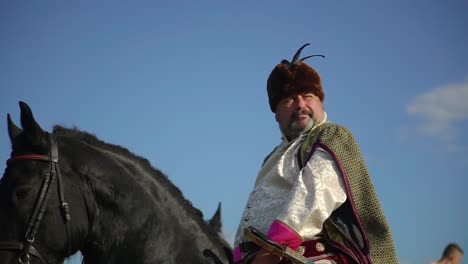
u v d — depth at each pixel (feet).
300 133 14.24
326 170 13.01
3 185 14.12
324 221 13.21
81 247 14.37
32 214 13.83
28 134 14.32
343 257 13.10
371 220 13.05
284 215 12.64
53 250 13.89
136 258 14.34
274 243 12.37
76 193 14.28
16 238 13.74
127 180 14.78
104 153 15.02
